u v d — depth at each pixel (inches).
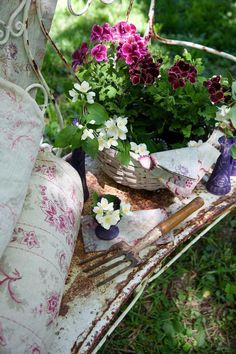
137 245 35.2
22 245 28.4
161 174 37.5
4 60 33.9
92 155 34.4
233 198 41.0
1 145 28.2
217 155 39.0
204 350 46.2
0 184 27.3
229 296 50.4
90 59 38.6
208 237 55.8
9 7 32.2
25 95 30.8
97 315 31.4
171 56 82.0
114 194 40.9
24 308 26.1
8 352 25.0
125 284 33.4
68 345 29.6
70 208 32.6
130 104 39.4
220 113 37.5
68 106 68.4
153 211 39.0
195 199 38.3
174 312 48.9
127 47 36.9
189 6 96.9
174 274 51.9
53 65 75.6
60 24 85.8
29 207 30.4
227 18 94.3
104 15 89.4
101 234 36.1
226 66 81.9
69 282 33.2
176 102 37.2
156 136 40.5
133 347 45.8
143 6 93.8
